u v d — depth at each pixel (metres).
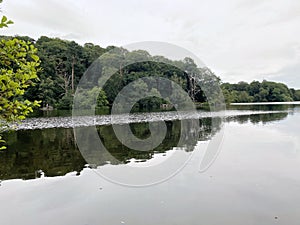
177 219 5.52
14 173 8.96
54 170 9.34
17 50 3.52
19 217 5.74
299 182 7.63
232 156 10.82
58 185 7.78
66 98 42.72
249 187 7.30
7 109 3.54
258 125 21.86
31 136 17.08
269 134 16.75
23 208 6.19
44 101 42.53
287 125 21.72
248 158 10.46
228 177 8.18
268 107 53.34
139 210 6.01
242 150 11.93
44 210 6.08
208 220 5.45
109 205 6.31
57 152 12.27
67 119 28.25
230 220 5.43
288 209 5.89
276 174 8.41
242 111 40.91
